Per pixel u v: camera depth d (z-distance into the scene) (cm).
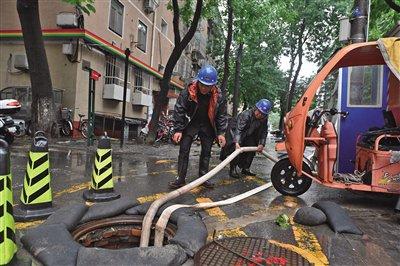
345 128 639
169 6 1509
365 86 632
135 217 382
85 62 1478
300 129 505
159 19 2323
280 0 1633
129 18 1853
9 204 285
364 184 509
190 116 573
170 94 2295
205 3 1556
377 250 350
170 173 740
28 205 399
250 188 632
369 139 532
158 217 382
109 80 1673
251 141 733
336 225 405
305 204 532
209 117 581
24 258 294
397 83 568
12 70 1504
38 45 1006
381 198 586
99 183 491
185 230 327
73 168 735
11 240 285
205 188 614
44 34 1422
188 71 3148
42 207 407
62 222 328
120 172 734
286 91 2892
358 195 606
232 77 2475
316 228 413
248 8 1591
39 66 1020
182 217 361
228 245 328
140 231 377
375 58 561
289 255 316
